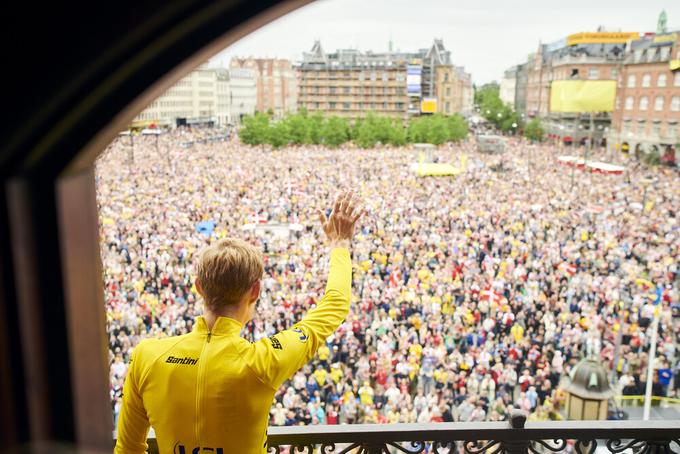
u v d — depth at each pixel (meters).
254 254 1.79
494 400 13.33
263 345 1.72
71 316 0.91
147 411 1.73
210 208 40.72
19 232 0.85
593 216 37.25
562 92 102.00
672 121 85.06
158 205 41.75
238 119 153.38
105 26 0.82
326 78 154.50
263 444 1.73
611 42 104.12
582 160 64.19
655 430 2.59
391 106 152.62
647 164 82.94
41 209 0.88
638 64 91.56
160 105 113.88
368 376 14.29
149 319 19.47
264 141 103.75
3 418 0.83
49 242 0.89
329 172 62.88
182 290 22.84
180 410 1.66
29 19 0.80
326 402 13.48
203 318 1.78
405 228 33.06
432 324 17.09
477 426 2.57
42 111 0.82
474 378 13.69
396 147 108.69
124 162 68.25
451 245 28.33
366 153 94.31
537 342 16.14
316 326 1.83
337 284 1.93
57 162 0.89
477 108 186.75
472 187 51.12
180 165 67.44
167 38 0.88
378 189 49.81
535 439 2.59
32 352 0.87
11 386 0.84
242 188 50.72
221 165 69.00
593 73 104.00
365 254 26.03
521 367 14.90
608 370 15.03
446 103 161.50
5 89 0.81
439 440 2.56
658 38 88.00
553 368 14.35
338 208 2.07
